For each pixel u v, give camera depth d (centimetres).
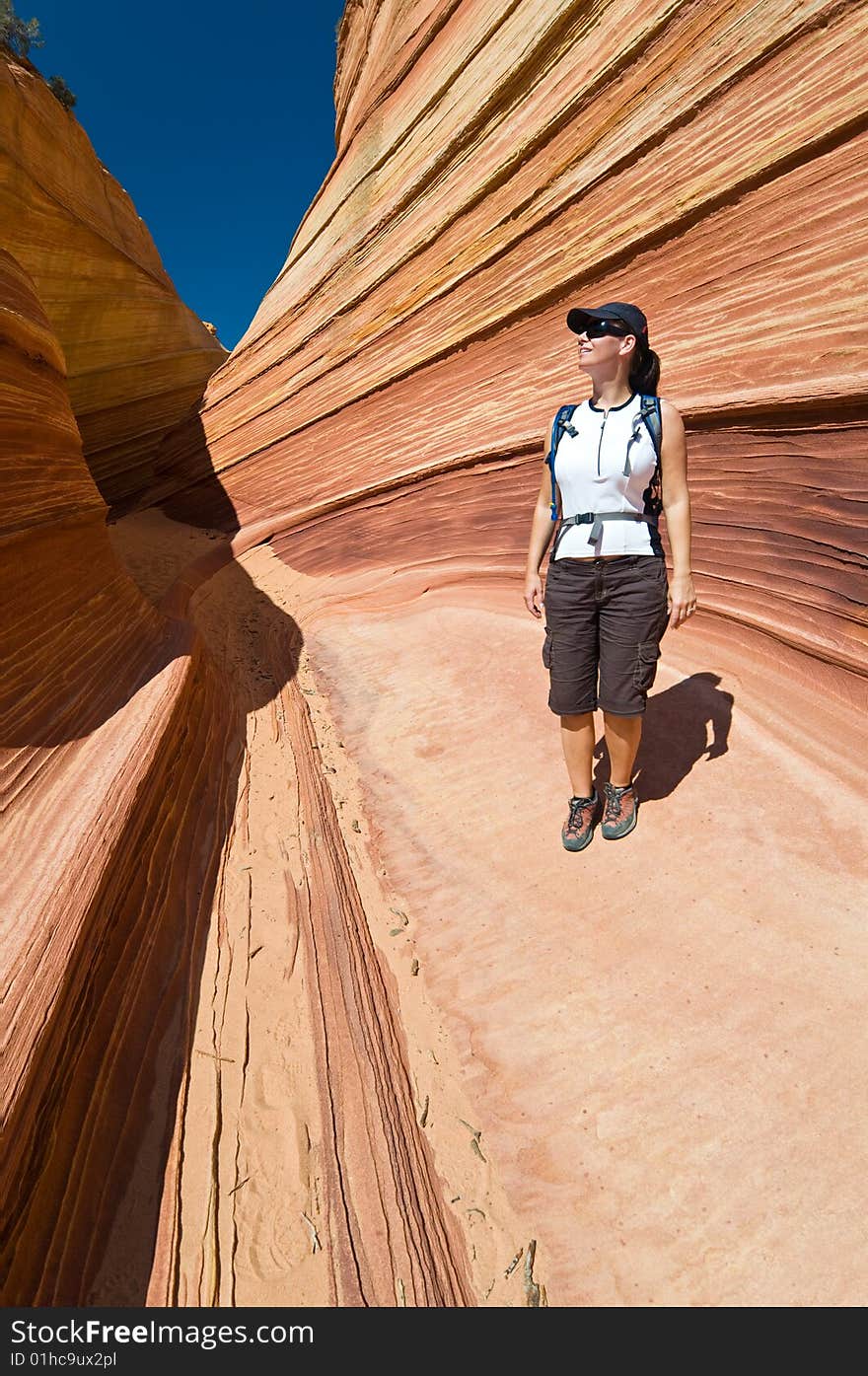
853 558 288
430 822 309
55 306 1049
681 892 230
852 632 287
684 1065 184
